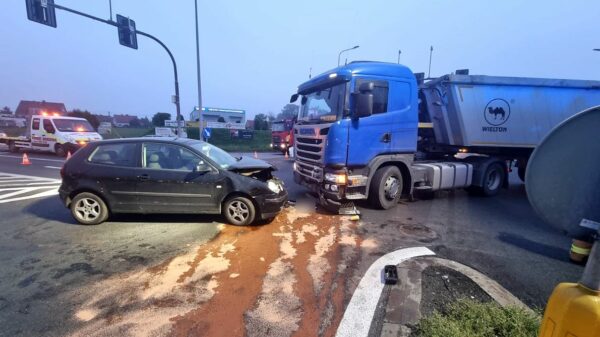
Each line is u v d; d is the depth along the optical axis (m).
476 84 7.32
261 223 5.37
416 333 2.54
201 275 3.57
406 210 6.32
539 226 5.43
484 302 2.96
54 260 3.96
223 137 34.84
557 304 1.28
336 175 5.52
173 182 5.09
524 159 8.61
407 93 6.02
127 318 2.80
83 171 5.18
